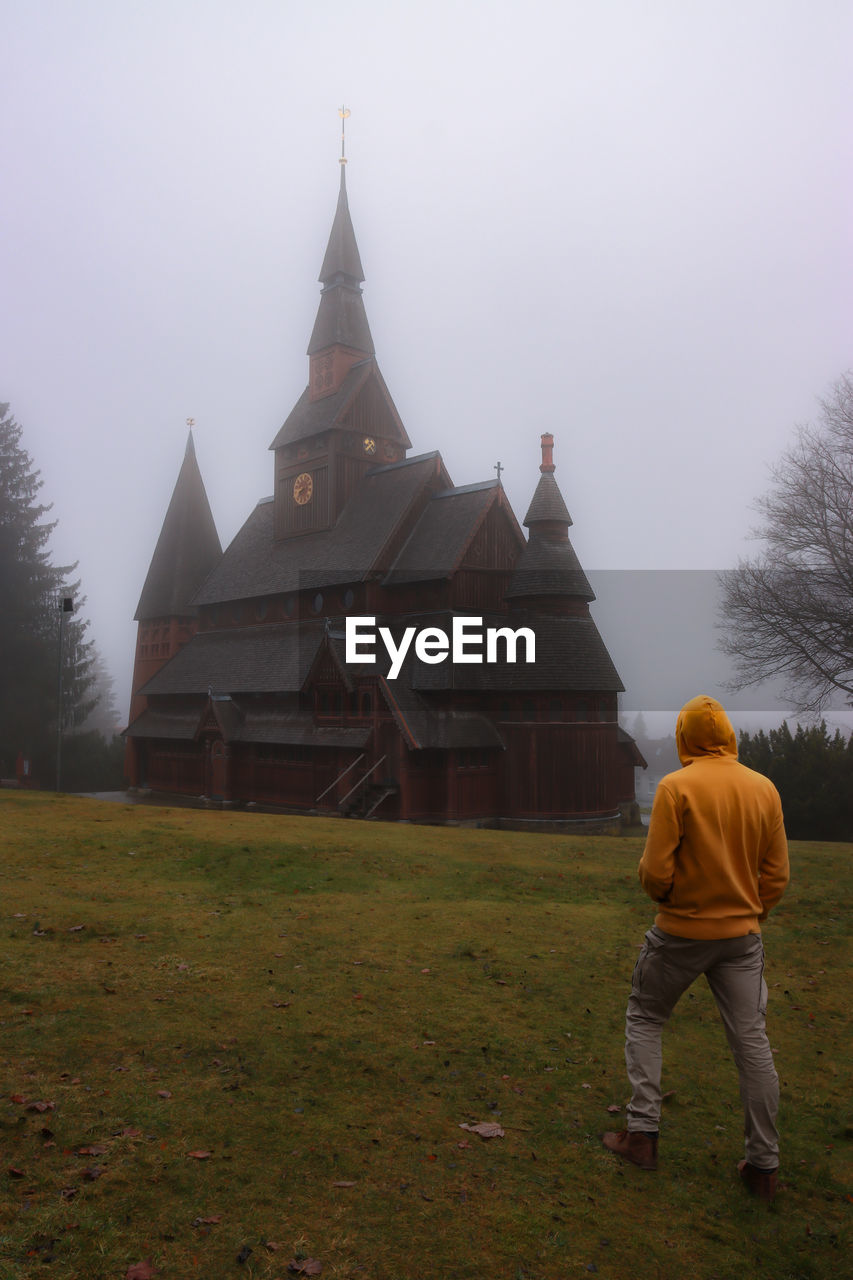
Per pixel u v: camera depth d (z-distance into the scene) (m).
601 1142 5.14
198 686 49.62
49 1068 5.68
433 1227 4.21
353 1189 4.49
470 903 11.59
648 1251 4.13
